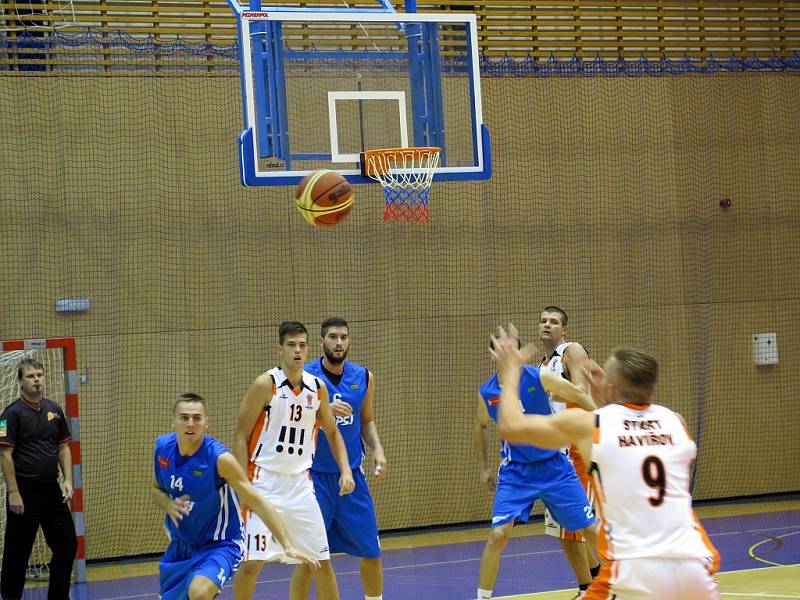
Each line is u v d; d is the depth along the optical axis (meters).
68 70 16.28
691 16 19.53
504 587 12.84
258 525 9.12
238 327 16.97
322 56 12.56
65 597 12.05
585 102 18.78
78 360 16.11
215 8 17.27
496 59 18.50
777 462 19.67
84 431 16.09
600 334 18.66
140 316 16.47
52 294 16.02
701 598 5.32
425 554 15.61
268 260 17.17
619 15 19.11
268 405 9.28
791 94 19.86
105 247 16.30
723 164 19.45
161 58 16.77
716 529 16.61
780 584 12.08
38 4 16.41
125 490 16.33
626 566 5.34
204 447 8.08
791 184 19.81
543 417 5.58
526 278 18.41
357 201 17.66
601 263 18.75
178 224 16.70
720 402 19.33
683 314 19.17
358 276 17.64
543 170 18.53
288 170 12.30
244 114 12.25
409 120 12.83
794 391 19.80
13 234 15.84
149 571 15.27
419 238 17.98
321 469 9.98
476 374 18.23
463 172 12.93
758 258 19.59
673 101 19.23
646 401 5.72
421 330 17.95
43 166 16.03
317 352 17.39
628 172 18.94
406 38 12.95
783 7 19.89
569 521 10.17
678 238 19.17
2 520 14.92
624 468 5.45
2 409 15.29
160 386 16.55
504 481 10.33
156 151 16.61
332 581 9.47
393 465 17.75
